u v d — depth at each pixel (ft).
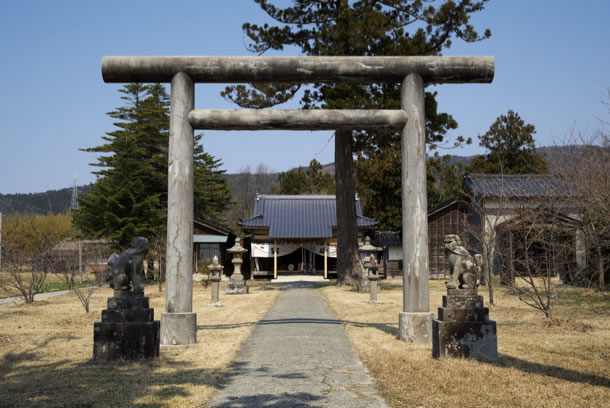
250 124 30.14
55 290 75.31
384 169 124.88
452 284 23.98
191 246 29.66
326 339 29.78
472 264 24.04
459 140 73.67
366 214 131.85
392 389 18.35
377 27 65.87
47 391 18.26
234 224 212.23
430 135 73.97
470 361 22.66
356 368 22.09
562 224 53.21
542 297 51.06
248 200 237.04
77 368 22.18
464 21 66.69
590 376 20.04
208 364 22.94
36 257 56.49
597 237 49.21
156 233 97.60
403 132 30.60
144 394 17.74
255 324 36.68
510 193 63.00
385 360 23.21
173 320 28.37
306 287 83.15
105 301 56.70
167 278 29.07
